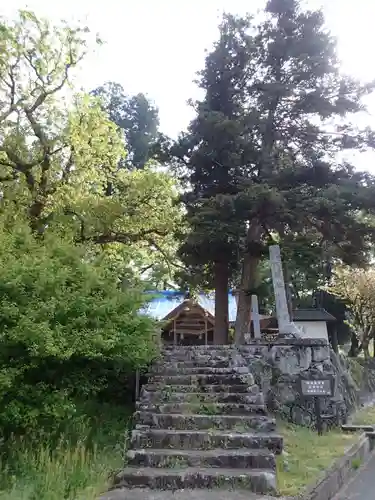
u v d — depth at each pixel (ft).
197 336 91.76
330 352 38.70
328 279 92.94
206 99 65.72
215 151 59.67
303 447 27.25
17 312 21.02
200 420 24.77
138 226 59.41
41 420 22.68
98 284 26.73
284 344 36.11
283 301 39.22
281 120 65.41
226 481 19.60
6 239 26.84
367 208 53.83
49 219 46.14
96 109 53.83
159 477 19.85
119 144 57.57
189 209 58.85
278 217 53.72
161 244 64.23
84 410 26.22
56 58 49.16
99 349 23.22
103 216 53.52
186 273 64.23
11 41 46.62
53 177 52.90
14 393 21.54
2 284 21.79
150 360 29.25
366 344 94.79
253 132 63.57
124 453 22.58
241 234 54.65
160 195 59.11
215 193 59.93
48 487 18.19
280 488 19.49
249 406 25.88
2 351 21.12
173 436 23.26
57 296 23.20
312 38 62.44
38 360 21.90
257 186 50.47
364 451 31.60
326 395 32.73
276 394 33.96
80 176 53.67
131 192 56.80
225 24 66.18
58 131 51.37
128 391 30.48
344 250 59.41
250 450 22.16
